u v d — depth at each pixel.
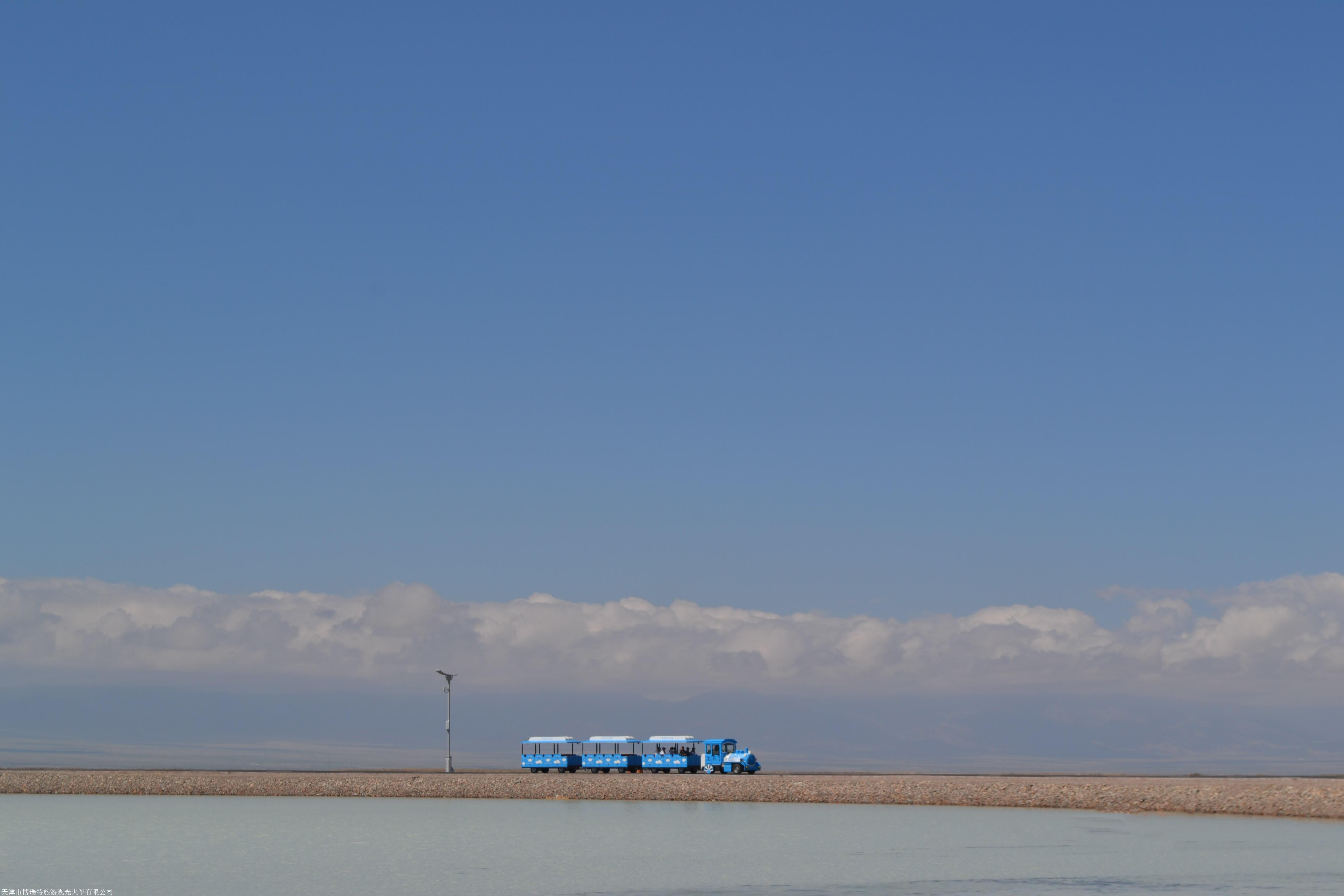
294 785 163.12
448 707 174.25
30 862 93.75
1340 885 77.25
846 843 101.81
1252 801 123.00
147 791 166.38
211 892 79.88
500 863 91.50
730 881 81.94
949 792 139.38
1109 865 86.62
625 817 126.81
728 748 183.88
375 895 78.00
